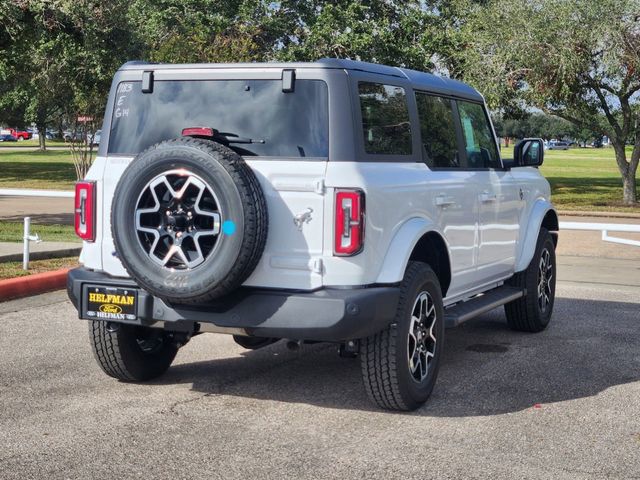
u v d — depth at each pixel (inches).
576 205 1140.5
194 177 202.1
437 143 257.3
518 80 1138.0
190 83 227.3
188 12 1289.4
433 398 243.3
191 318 212.4
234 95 221.3
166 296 205.9
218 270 200.2
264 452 195.0
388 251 217.8
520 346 313.7
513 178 312.0
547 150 5561.0
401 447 199.9
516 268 319.0
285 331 206.5
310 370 273.9
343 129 210.4
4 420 215.8
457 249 260.4
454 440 205.9
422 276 228.4
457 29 1304.1
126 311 218.8
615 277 486.3
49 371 265.4
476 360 290.8
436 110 260.7
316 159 209.5
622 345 315.9
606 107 1175.0
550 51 1058.7
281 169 208.4
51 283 408.2
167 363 259.1
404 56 1317.7
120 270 225.8
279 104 216.5
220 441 202.2
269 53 1336.1
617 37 1018.7
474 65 1106.7
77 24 770.2
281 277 209.0
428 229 233.5
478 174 279.7
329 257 206.2
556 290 441.7
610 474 185.0
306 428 213.5
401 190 223.3
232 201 199.5
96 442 200.2
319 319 203.6
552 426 218.4
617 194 1363.2
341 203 204.8
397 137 233.1
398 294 215.5
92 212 228.7
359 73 219.6
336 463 188.4
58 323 335.9
